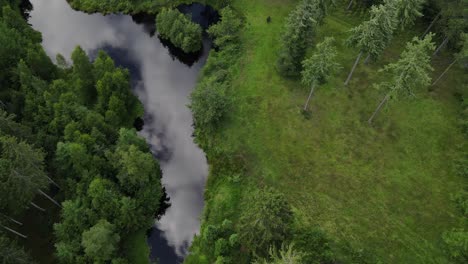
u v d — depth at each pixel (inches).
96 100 2463.1
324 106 2399.1
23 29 2800.2
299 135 2274.9
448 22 2413.9
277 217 1412.4
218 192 2124.8
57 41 3078.2
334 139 2251.5
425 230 1908.2
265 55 2694.4
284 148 2224.4
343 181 2082.9
